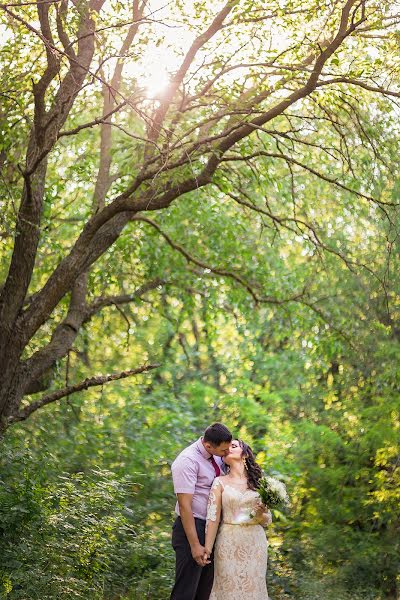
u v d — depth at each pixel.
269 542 12.94
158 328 17.73
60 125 10.44
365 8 9.69
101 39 9.55
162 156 9.73
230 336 16.55
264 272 14.55
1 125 9.99
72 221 15.34
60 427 14.27
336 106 10.14
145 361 16.88
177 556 7.45
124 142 11.52
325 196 13.95
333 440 14.73
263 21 10.37
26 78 9.95
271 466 14.41
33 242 10.42
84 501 9.57
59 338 11.73
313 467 14.67
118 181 13.88
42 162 10.43
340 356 15.11
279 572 11.84
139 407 15.10
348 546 13.05
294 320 14.89
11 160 10.27
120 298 14.22
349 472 14.40
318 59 9.18
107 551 9.56
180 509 7.32
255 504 7.33
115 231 10.93
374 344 14.74
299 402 16.67
